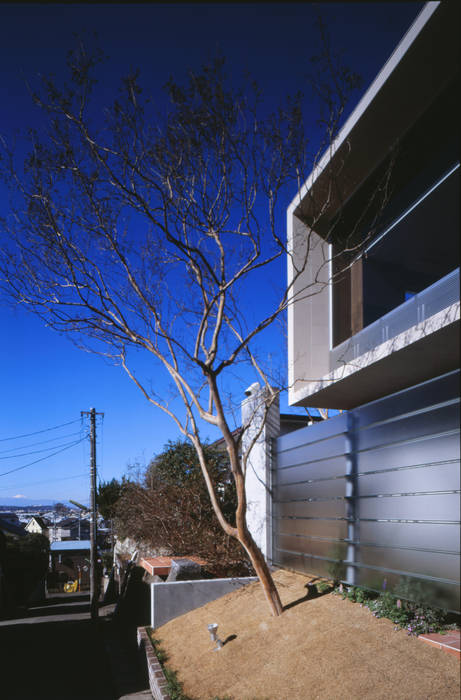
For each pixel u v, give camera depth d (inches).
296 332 501.7
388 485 338.0
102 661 513.0
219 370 365.4
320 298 510.9
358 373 414.9
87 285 401.4
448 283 358.0
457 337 335.0
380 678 246.5
